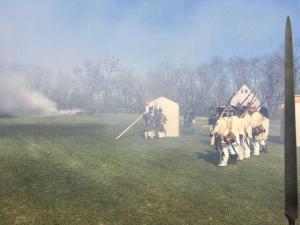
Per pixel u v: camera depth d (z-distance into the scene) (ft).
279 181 22.15
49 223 14.96
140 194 19.26
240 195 19.07
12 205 17.26
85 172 24.48
